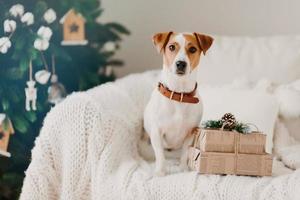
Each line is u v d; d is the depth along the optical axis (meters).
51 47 2.21
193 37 1.73
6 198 2.14
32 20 2.08
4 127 2.05
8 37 2.05
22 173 2.17
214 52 2.35
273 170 1.75
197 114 1.78
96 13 2.47
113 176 1.69
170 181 1.59
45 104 2.22
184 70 1.67
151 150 1.94
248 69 2.27
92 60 2.45
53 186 1.77
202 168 1.62
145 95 2.09
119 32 2.64
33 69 2.19
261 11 2.75
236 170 1.63
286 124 2.08
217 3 2.80
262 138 1.64
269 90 2.11
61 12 2.27
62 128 1.75
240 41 2.41
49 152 1.76
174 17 2.86
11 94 2.08
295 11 2.69
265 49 2.32
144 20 2.89
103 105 1.80
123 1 2.88
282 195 1.48
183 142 1.83
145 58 2.91
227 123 1.68
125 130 1.84
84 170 1.73
